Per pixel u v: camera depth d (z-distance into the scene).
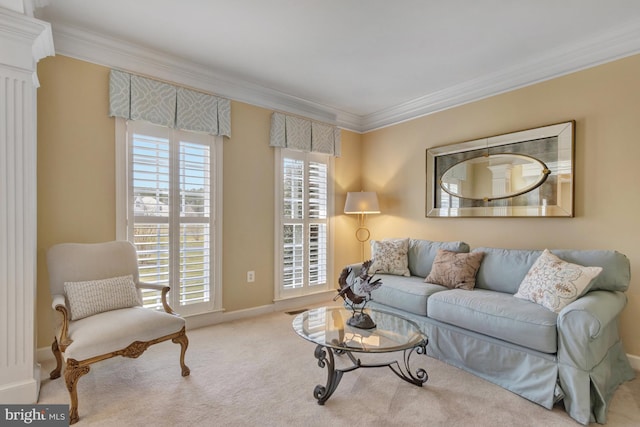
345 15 2.45
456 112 3.82
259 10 2.40
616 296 2.26
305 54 3.06
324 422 1.83
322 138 4.43
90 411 1.91
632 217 2.60
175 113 3.19
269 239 3.96
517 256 2.84
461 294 2.63
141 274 3.01
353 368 2.14
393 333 2.11
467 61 3.18
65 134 2.67
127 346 2.03
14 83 1.93
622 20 2.50
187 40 2.83
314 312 2.57
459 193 3.73
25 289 1.97
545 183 3.06
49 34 2.19
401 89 3.88
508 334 2.18
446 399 2.07
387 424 1.81
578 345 1.89
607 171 2.73
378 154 4.72
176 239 3.22
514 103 3.32
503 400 2.07
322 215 4.51
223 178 3.57
